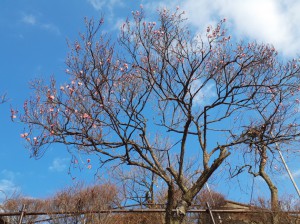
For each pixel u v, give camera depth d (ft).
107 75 34.09
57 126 32.42
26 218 49.57
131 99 34.76
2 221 47.80
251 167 40.22
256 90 38.45
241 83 38.88
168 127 39.75
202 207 69.26
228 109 38.91
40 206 61.31
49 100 32.63
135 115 34.63
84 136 32.78
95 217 42.96
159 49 38.27
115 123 33.71
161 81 37.91
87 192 50.60
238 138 38.45
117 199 61.98
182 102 37.37
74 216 42.83
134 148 34.68
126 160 34.55
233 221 63.67
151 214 61.46
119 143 34.37
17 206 59.72
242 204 69.97
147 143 36.06
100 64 34.12
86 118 32.71
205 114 38.42
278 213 56.80
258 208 60.95
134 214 61.11
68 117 32.71
